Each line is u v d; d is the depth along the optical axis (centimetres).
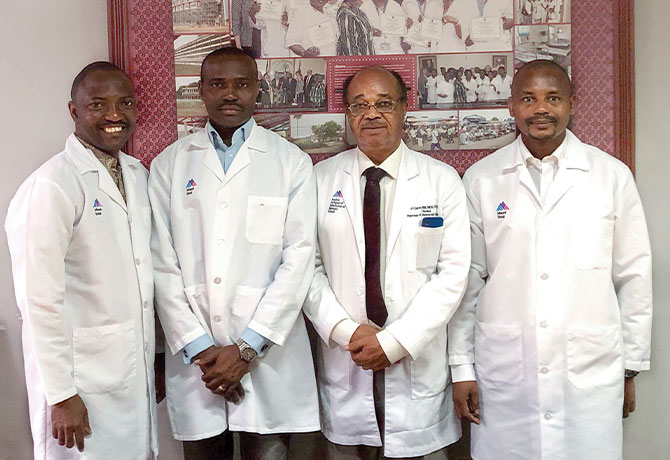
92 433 150
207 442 172
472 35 196
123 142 161
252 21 196
